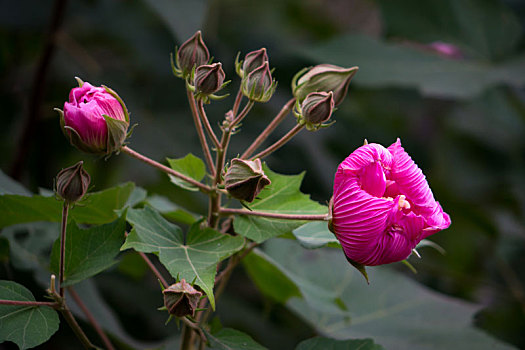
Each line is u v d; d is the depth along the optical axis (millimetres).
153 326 897
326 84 731
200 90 704
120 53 1108
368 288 877
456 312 862
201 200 943
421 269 1068
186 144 988
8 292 693
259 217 718
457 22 1088
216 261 695
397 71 1008
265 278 808
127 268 853
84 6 1045
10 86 1005
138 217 703
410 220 686
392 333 847
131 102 998
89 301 812
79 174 683
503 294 1069
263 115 1054
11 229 804
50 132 973
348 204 688
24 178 971
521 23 1071
